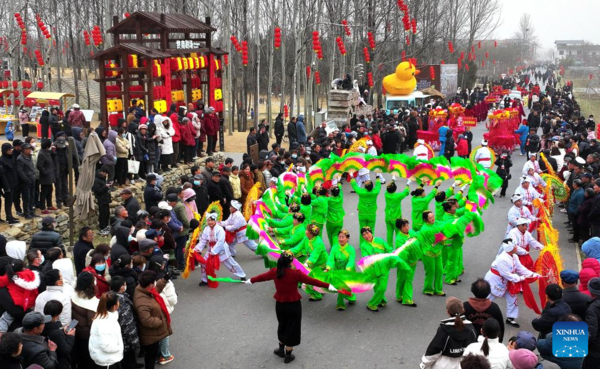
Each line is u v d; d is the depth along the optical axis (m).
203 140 21.58
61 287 7.60
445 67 51.66
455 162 16.27
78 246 9.82
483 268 13.15
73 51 33.78
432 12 58.69
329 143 21.58
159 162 18.27
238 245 14.91
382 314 10.67
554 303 7.89
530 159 17.64
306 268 10.16
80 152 15.67
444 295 11.56
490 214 18.25
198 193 14.41
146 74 20.66
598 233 13.83
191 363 8.76
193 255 11.62
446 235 11.42
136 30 21.03
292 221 12.46
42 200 13.37
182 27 22.11
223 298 11.38
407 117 30.75
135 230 10.38
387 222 13.74
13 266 7.59
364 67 43.78
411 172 17.25
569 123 29.17
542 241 13.03
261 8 38.12
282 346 8.97
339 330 9.98
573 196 15.09
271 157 18.11
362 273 10.13
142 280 8.00
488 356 6.54
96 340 7.26
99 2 34.25
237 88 39.38
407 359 8.91
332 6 35.31
